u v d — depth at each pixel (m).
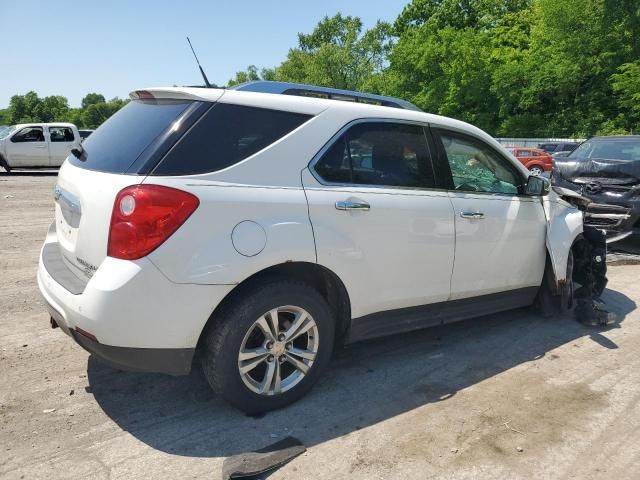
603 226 7.36
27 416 2.99
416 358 3.96
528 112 41.50
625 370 3.82
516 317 4.93
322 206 3.06
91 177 2.87
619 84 33.34
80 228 2.85
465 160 4.01
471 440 2.90
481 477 2.59
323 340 3.19
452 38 43.44
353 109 3.39
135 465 2.60
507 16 48.38
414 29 49.16
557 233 4.58
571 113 39.22
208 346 2.85
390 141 3.53
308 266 3.09
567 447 2.85
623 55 35.62
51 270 3.09
